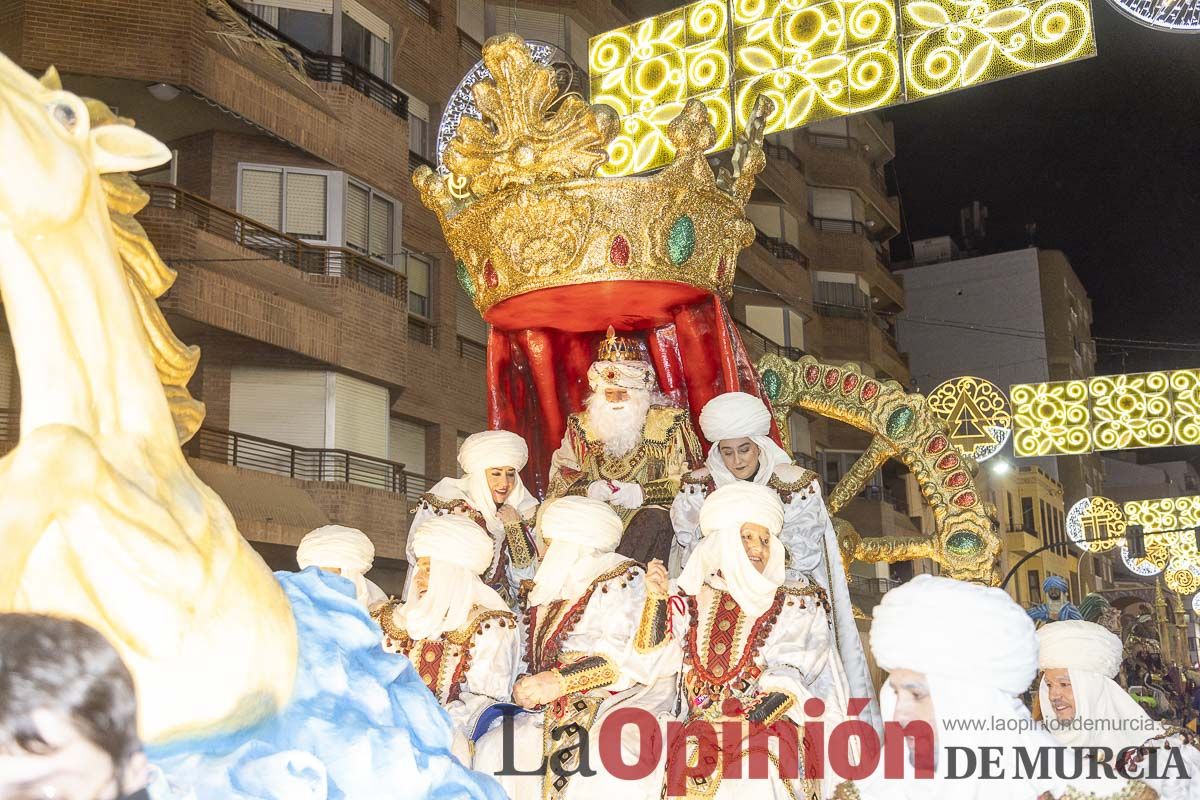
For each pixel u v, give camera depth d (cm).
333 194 2162
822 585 554
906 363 4559
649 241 645
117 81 1827
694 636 481
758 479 582
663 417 688
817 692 473
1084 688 417
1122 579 6631
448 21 2595
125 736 160
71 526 230
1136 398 2047
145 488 242
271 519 1872
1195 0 805
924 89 901
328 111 2161
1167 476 6738
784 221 3722
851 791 312
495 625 523
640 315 705
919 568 4359
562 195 643
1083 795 347
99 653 159
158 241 1831
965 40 884
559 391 739
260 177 2123
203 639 239
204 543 247
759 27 981
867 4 927
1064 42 850
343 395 2120
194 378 2048
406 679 302
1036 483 5112
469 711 512
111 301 247
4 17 1788
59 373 238
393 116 2322
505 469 615
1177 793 388
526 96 649
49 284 237
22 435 237
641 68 1055
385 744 263
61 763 155
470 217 678
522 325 724
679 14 1041
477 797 283
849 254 4016
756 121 710
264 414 2072
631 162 1057
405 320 2242
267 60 2089
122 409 248
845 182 4034
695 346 696
